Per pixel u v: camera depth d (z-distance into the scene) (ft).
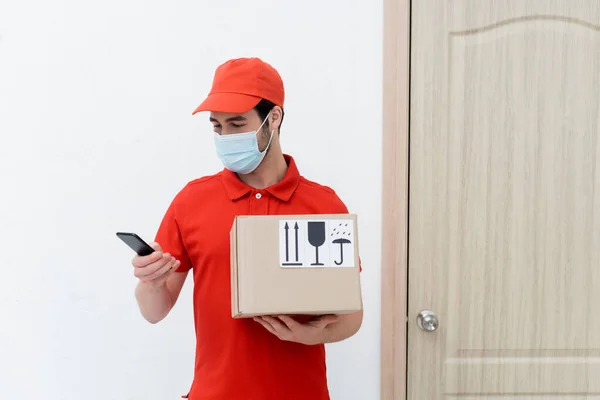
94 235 5.55
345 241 3.47
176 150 5.52
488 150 5.54
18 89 5.48
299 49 5.47
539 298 5.61
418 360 5.61
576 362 5.63
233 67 3.95
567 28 5.48
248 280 3.37
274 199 3.98
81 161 5.52
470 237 5.58
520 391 5.65
